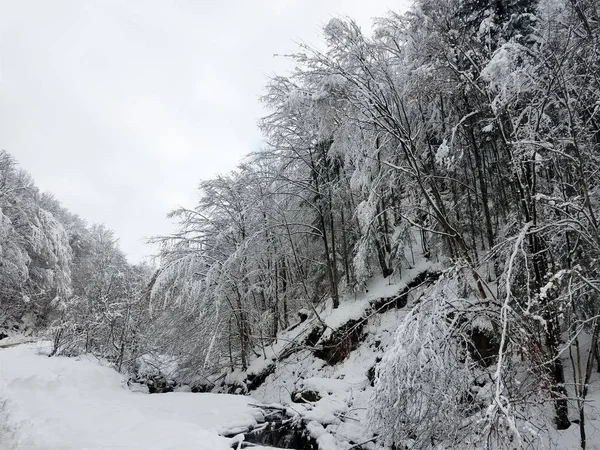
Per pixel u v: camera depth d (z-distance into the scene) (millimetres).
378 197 10812
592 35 5953
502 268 7734
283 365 13617
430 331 5629
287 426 8398
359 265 12703
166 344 16281
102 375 11164
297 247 16172
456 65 8125
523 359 5836
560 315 5766
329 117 9312
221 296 14188
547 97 6340
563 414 6578
